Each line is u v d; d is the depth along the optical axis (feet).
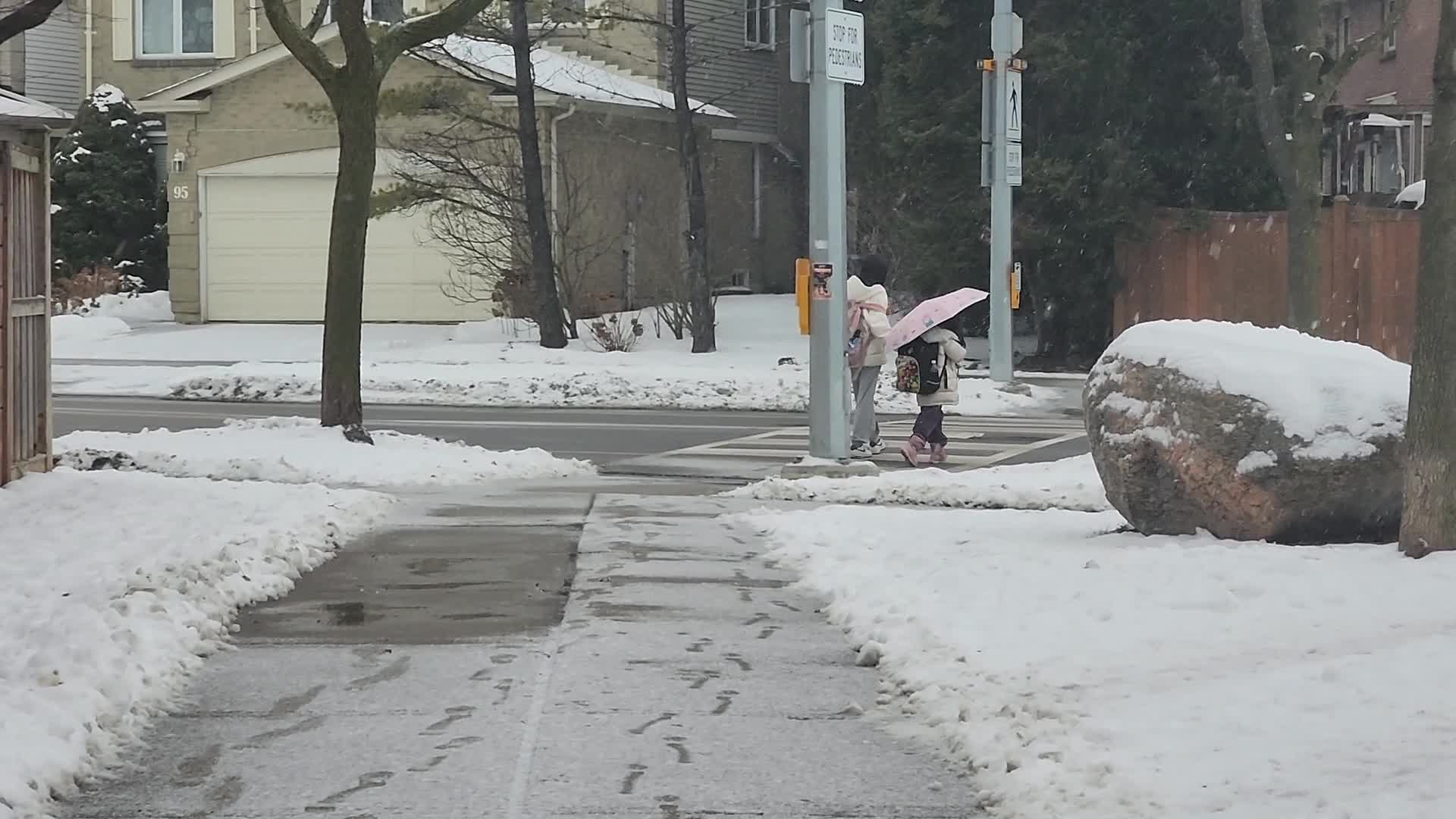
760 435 64.59
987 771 19.44
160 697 22.67
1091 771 18.39
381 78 52.34
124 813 18.52
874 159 110.22
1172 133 91.86
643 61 118.93
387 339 104.01
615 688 23.65
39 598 27.04
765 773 19.92
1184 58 89.61
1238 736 19.10
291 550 32.37
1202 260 90.33
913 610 26.91
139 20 129.29
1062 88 89.10
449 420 70.13
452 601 29.35
